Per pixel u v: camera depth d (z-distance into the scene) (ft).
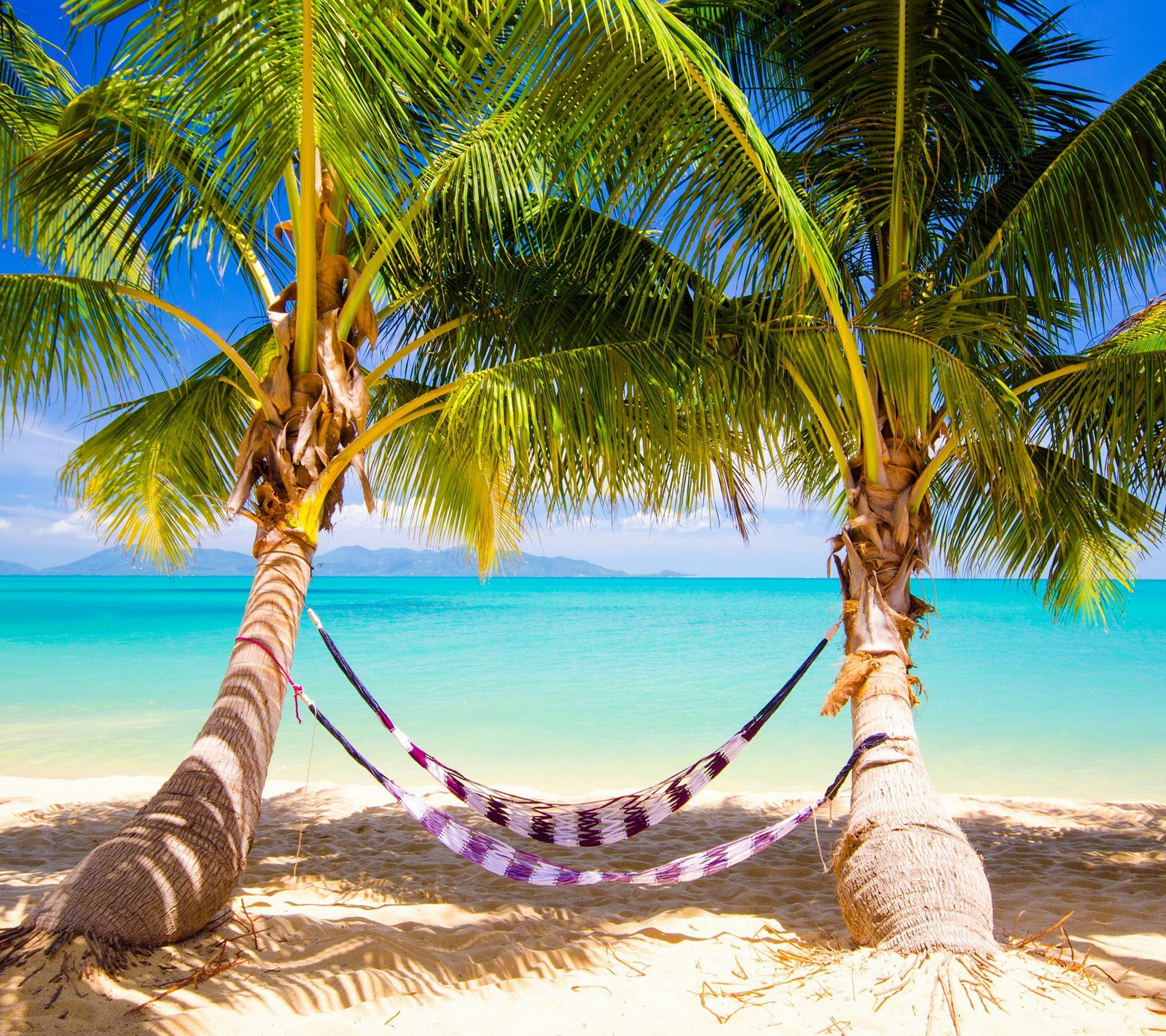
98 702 37.76
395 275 16.47
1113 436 13.24
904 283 12.32
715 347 13.00
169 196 12.96
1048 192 11.84
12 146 13.35
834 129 13.30
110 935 8.71
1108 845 16.87
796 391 14.08
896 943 9.52
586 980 9.52
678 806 12.07
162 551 19.30
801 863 15.83
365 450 13.08
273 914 11.47
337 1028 8.02
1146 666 50.01
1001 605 144.15
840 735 30.99
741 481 15.02
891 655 12.23
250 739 10.86
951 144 13.84
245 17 8.66
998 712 34.91
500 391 11.89
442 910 12.41
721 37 13.84
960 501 18.38
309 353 12.50
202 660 54.13
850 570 13.16
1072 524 16.60
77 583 481.87
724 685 44.34
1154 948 10.34
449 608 145.28
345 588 387.96
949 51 12.57
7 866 14.99
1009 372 15.20
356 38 9.05
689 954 10.43
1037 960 9.43
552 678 47.01
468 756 28.43
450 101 9.85
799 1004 8.66
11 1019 7.48
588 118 9.43
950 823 10.48
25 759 27.17
